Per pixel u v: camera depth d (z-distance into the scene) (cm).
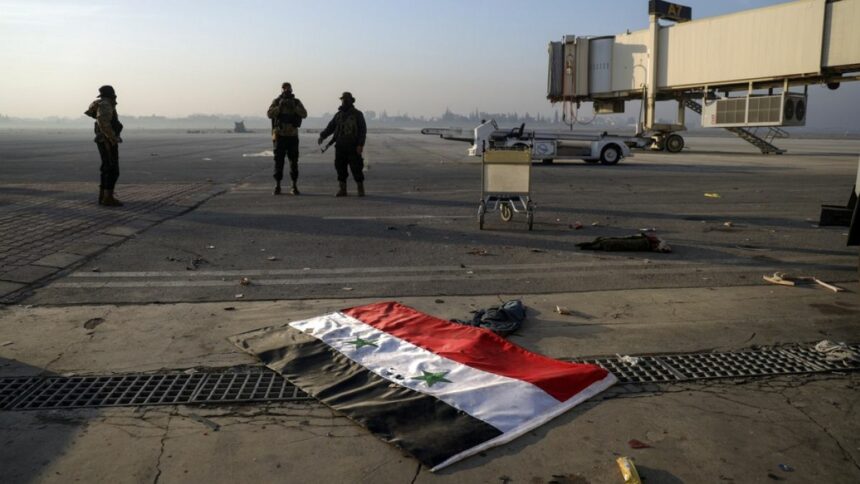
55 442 302
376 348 410
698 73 3259
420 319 469
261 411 334
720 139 7275
